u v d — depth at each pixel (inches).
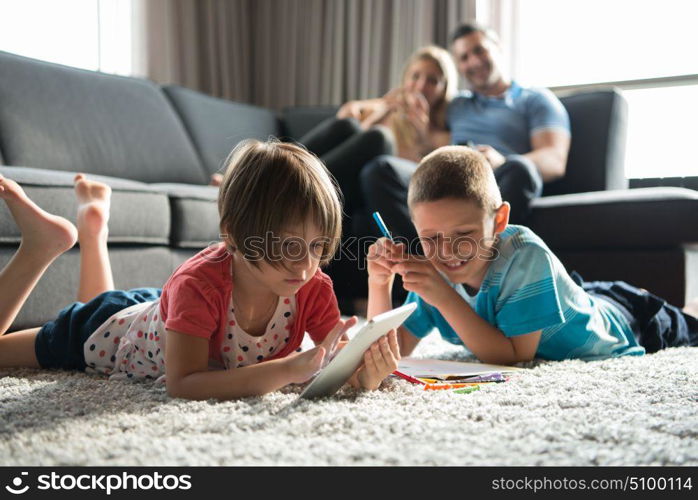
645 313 63.9
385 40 159.6
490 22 148.6
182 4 156.2
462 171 49.5
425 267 50.7
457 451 28.1
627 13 142.3
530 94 118.3
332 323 47.1
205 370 39.6
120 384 42.4
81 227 56.8
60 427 31.5
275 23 173.2
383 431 31.0
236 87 168.2
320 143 109.0
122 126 106.3
